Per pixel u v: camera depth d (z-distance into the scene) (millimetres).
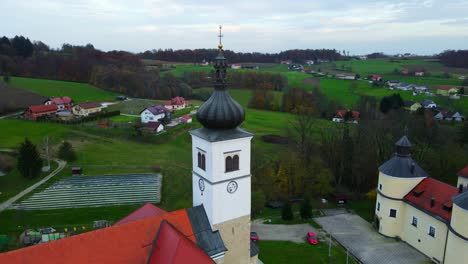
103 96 165000
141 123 114750
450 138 85750
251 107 150125
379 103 128875
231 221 33531
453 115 113688
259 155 80250
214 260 32344
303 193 69750
